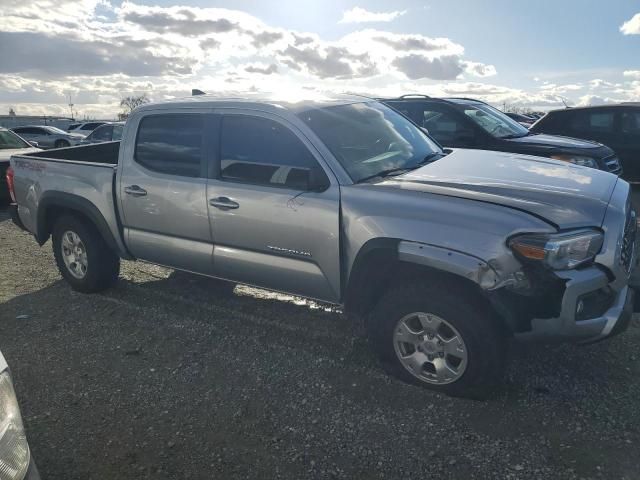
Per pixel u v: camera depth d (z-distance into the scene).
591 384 3.46
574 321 3.02
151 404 3.46
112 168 4.77
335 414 3.27
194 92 4.93
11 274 6.04
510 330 3.12
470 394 3.33
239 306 4.91
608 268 3.10
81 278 5.26
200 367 3.88
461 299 3.20
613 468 2.73
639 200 9.15
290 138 3.83
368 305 3.71
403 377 3.55
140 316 4.77
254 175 3.94
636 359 3.74
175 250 4.49
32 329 4.59
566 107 10.35
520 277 3.01
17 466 1.86
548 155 7.39
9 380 1.99
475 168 3.94
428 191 3.38
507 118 8.59
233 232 4.07
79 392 3.62
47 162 5.23
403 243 3.27
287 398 3.46
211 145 4.17
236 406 3.40
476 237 3.08
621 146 9.70
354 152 3.87
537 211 3.11
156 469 2.88
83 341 4.35
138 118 4.63
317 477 2.78
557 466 2.76
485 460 2.83
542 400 3.31
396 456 2.90
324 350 4.04
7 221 8.93
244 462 2.91
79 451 3.05
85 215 5.12
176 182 4.32
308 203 3.67
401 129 4.58
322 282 3.76
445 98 8.38
